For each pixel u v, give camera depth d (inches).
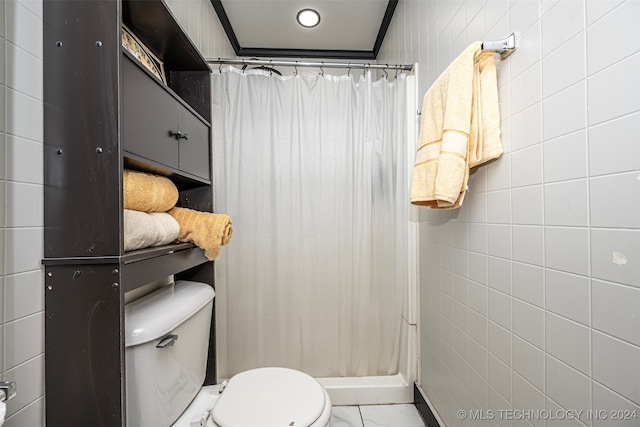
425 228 58.5
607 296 22.7
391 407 61.1
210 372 51.1
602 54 23.0
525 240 31.3
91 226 26.4
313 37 86.2
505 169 34.4
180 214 42.7
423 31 57.4
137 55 39.3
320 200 63.7
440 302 51.9
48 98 26.6
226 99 61.1
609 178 22.5
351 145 64.1
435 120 40.6
